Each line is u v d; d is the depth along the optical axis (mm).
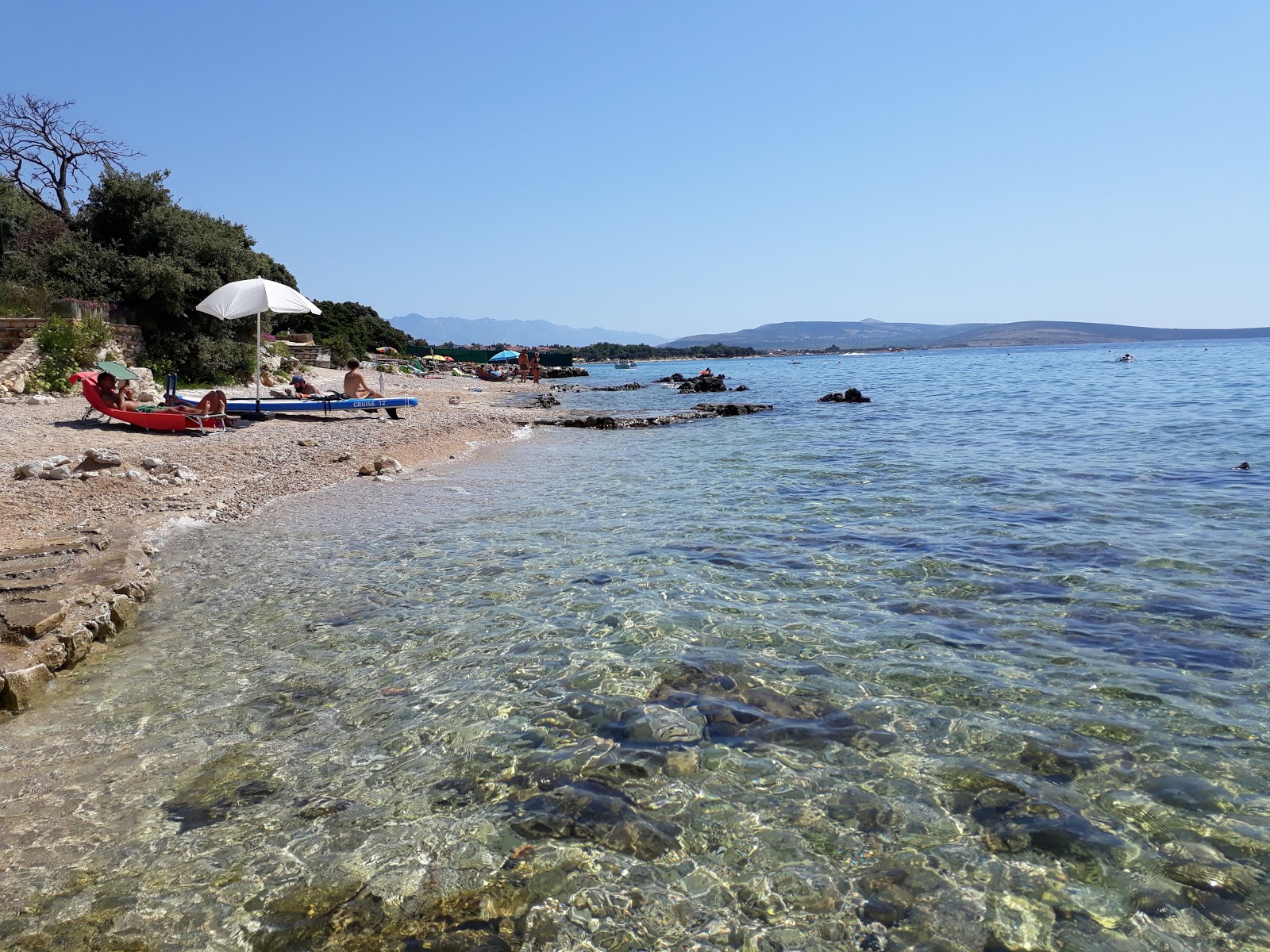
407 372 55281
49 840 3754
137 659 5988
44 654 5555
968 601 7113
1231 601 6926
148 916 3230
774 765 4367
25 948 3055
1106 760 4367
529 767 4379
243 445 15758
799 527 10086
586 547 9195
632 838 3734
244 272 27344
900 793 4090
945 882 3404
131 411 16688
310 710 5125
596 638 6316
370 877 3465
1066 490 12188
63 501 10555
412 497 12555
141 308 24953
